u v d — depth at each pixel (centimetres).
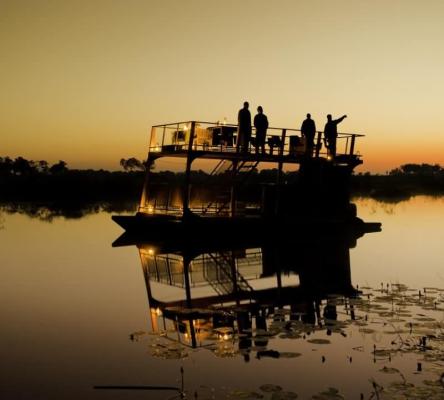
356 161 2831
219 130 2486
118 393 723
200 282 1556
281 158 2630
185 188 2397
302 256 2052
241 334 979
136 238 2573
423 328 995
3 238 2489
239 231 2516
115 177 8444
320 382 752
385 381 750
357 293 1358
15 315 1136
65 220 3519
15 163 8575
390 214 4222
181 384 750
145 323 1075
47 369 816
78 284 1472
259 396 691
